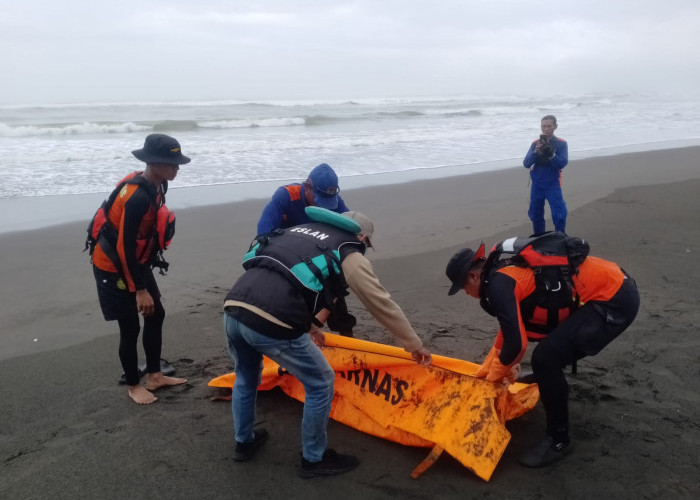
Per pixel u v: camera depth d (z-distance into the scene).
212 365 4.64
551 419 3.31
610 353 4.58
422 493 3.12
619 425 3.65
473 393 3.38
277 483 3.23
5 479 3.25
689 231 8.09
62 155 15.88
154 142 3.59
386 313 3.01
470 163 15.40
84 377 4.44
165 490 3.18
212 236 8.44
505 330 3.14
